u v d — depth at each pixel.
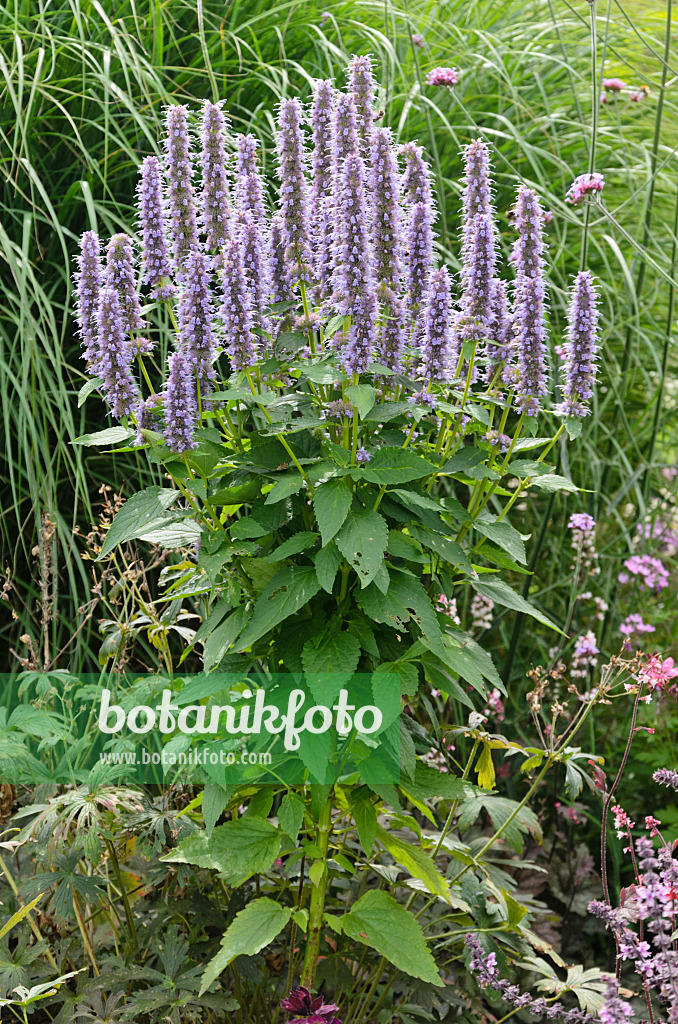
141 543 2.91
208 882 2.29
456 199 3.47
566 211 3.31
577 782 2.03
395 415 1.73
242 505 2.00
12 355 2.77
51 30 3.08
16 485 2.96
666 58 3.16
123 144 2.85
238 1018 2.10
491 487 2.02
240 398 1.65
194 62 3.20
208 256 1.83
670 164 3.71
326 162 1.88
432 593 2.05
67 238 3.05
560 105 3.85
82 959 2.21
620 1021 1.65
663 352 3.75
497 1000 2.36
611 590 3.51
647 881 1.69
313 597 1.88
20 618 2.78
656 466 3.50
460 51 3.65
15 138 2.67
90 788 2.05
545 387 1.92
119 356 1.77
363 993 2.26
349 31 3.48
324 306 1.82
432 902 2.22
